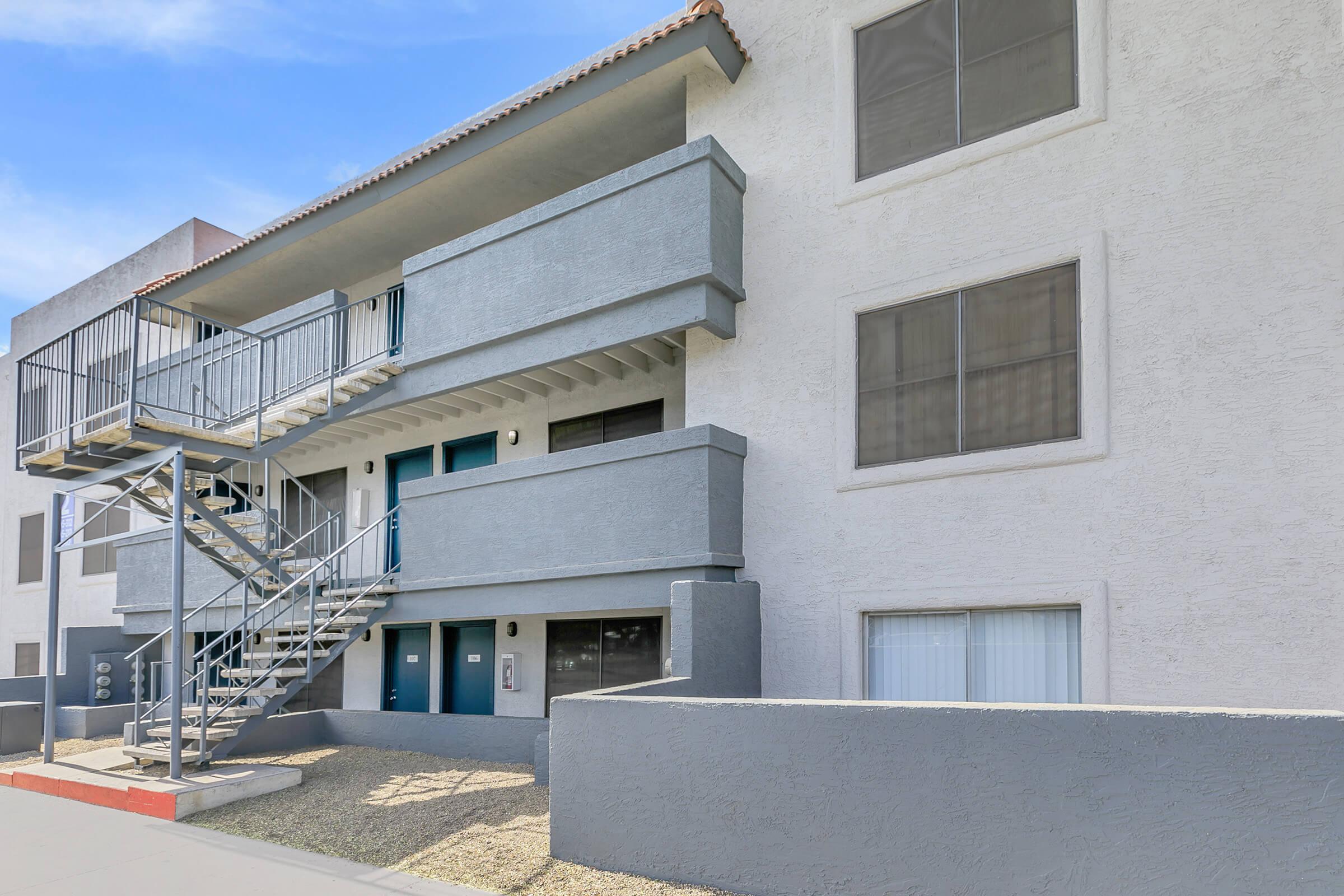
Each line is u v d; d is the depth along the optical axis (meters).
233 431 10.17
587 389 11.91
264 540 11.81
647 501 8.53
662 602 8.34
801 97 8.91
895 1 8.38
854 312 8.31
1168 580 6.50
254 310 15.54
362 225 12.38
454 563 10.05
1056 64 7.47
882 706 4.66
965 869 4.30
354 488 14.51
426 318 10.64
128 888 5.83
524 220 9.75
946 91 8.05
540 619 12.18
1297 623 5.98
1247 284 6.40
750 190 9.12
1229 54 6.62
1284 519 6.10
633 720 5.55
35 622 19.50
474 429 13.08
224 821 7.68
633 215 8.93
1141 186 6.90
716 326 8.65
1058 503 7.04
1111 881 3.94
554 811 5.86
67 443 9.70
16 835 7.33
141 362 17.42
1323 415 6.03
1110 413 6.86
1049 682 7.04
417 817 7.34
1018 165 7.52
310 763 10.07
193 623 13.55
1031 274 7.41
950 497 7.56
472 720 10.02
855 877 4.61
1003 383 7.45
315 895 5.58
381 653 13.68
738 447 8.63
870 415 8.14
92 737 12.95
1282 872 3.60
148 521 16.64
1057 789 4.12
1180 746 3.86
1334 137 6.17
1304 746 3.62
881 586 7.83
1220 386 6.43
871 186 8.28
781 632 8.33
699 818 5.20
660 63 9.23
